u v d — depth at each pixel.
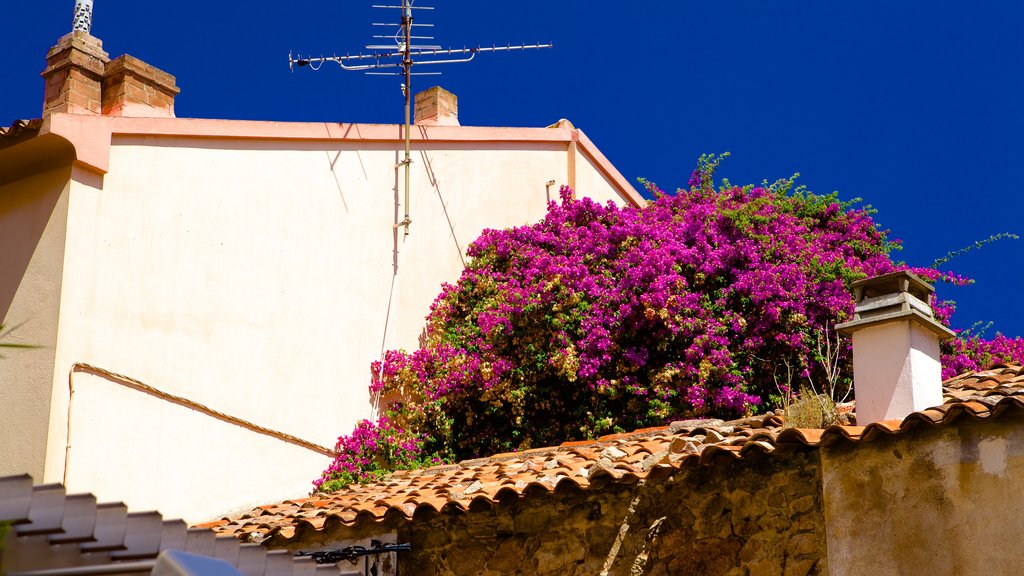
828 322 14.77
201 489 11.77
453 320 14.79
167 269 11.96
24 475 4.11
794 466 7.81
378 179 14.41
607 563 8.40
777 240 15.60
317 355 13.16
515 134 16.33
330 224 13.66
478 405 14.29
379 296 14.03
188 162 12.39
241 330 12.47
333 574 4.89
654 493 8.38
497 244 15.30
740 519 7.95
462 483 9.62
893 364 8.10
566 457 9.57
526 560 8.79
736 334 14.61
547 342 14.41
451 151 15.48
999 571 6.77
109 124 11.70
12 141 11.27
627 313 14.40
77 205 11.34
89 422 11.00
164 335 11.79
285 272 13.05
